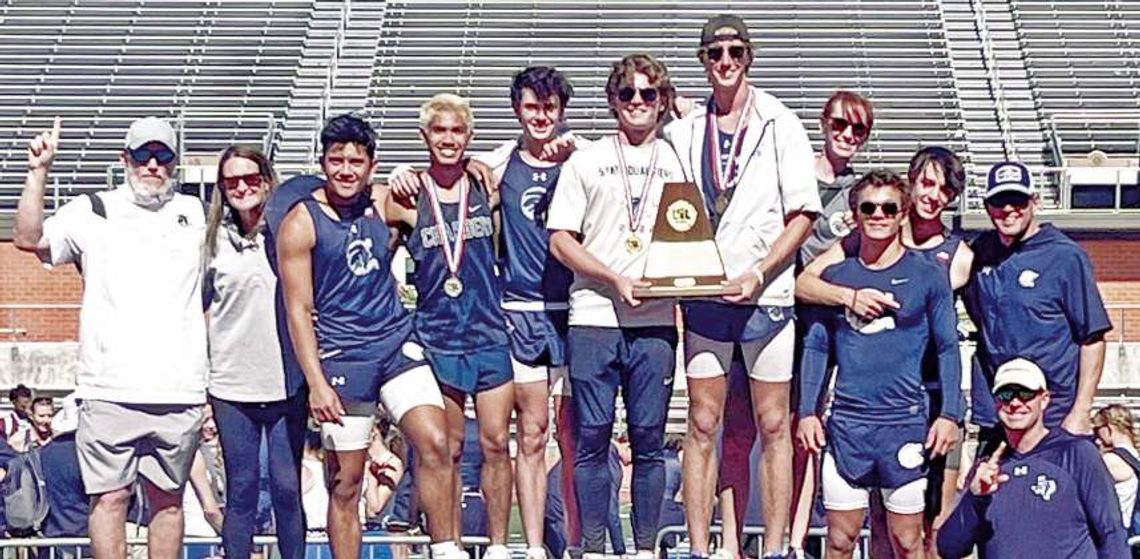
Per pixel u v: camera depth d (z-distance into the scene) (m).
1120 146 28.52
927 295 8.80
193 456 8.92
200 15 32.34
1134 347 24.23
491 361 8.83
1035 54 31.08
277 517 8.95
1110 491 8.22
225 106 29.98
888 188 8.68
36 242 8.70
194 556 11.57
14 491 11.16
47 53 31.23
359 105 29.97
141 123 8.72
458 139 8.63
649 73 8.51
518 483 9.07
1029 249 8.93
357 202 8.59
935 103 30.02
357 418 8.70
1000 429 8.66
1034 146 28.88
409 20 32.22
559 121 8.83
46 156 8.76
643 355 8.62
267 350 8.73
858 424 8.91
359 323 8.60
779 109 8.74
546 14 32.25
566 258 8.53
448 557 8.77
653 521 8.77
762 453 8.95
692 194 8.45
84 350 8.74
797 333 9.12
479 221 8.77
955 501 9.07
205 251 8.75
